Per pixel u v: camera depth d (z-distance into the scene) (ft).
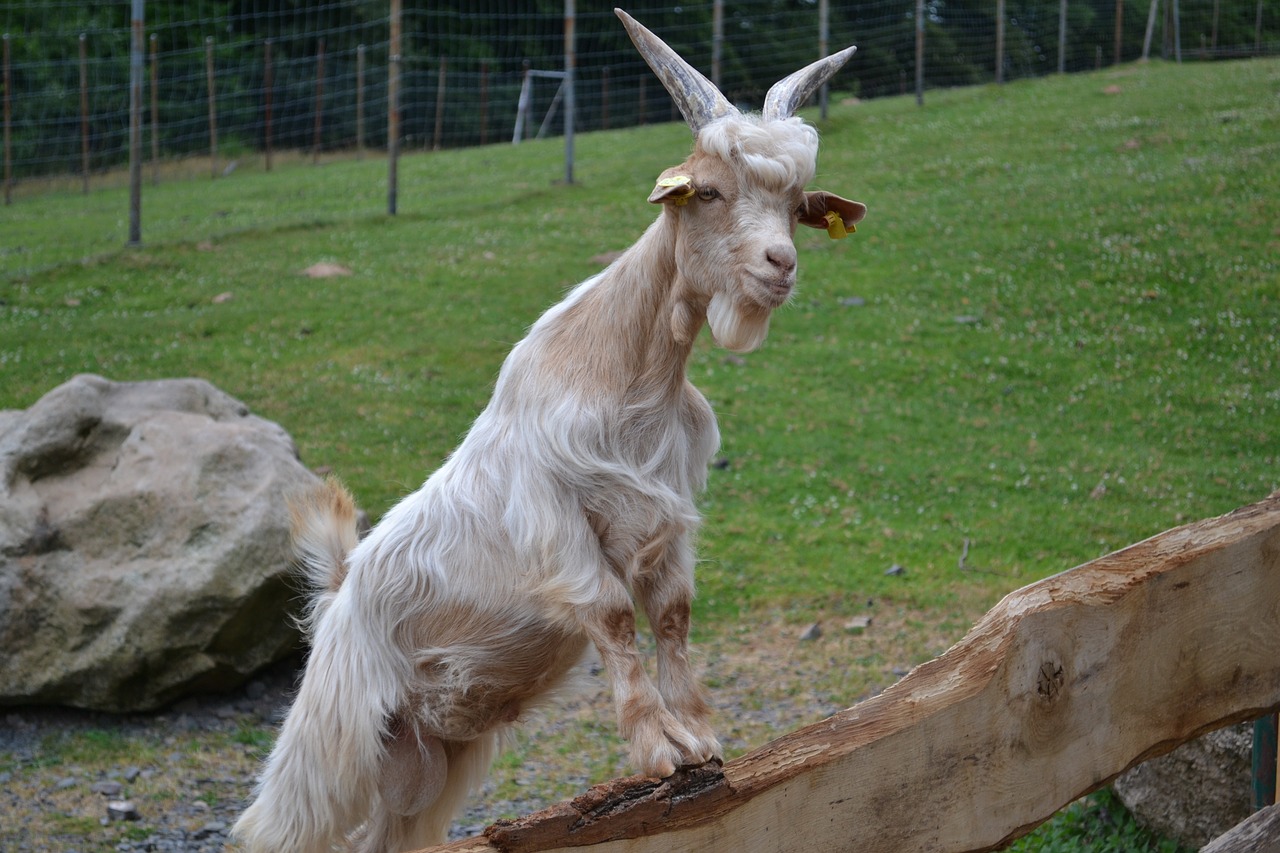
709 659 24.47
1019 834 8.39
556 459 10.17
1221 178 59.57
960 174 66.33
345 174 82.28
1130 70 101.30
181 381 25.50
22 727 21.13
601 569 10.12
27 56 101.40
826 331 46.06
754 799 7.54
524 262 52.90
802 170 9.78
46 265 52.60
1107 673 8.59
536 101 117.39
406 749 12.03
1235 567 9.21
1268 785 12.54
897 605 26.73
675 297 10.16
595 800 7.35
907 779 7.89
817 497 32.91
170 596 21.18
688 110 10.15
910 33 127.85
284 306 46.93
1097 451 35.70
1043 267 51.34
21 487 22.22
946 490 33.27
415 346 42.93
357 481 31.53
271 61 108.58
